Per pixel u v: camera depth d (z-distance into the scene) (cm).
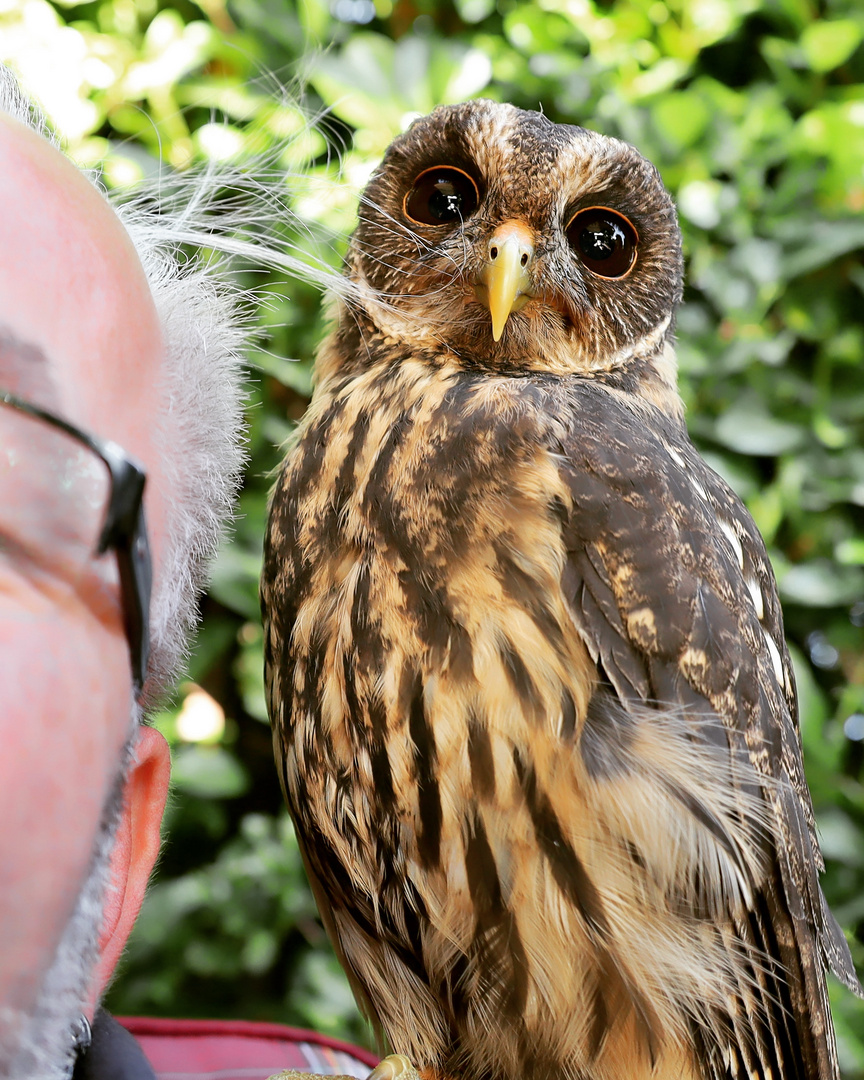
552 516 50
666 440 55
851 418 71
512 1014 51
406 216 58
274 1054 56
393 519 51
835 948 57
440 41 70
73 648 42
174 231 49
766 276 70
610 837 50
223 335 50
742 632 52
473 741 50
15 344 42
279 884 67
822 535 70
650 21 72
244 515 68
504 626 50
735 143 71
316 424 54
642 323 59
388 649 50
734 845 51
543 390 53
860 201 71
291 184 53
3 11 66
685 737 50
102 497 42
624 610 50
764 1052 52
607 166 57
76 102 65
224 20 71
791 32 73
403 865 51
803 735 69
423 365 56
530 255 56
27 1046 39
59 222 44
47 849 40
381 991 53
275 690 53
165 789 48
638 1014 51
